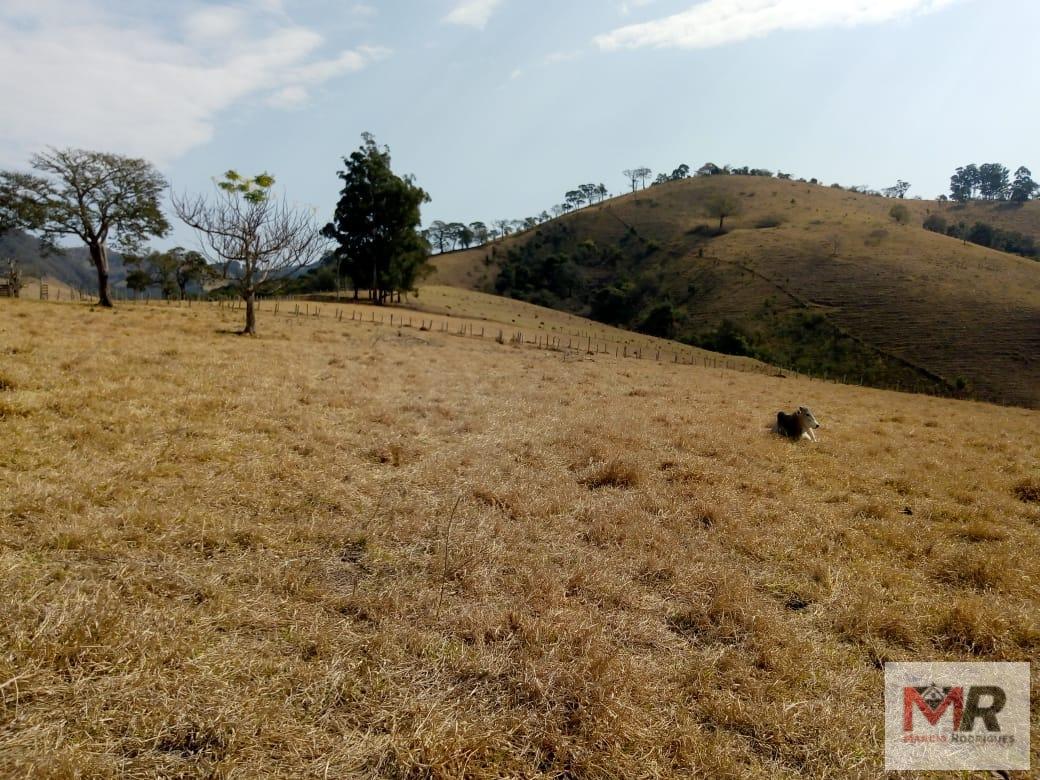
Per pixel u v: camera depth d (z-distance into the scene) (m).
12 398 8.04
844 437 12.69
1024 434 15.49
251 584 4.50
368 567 4.99
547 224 175.88
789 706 3.65
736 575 5.38
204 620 3.91
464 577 4.86
